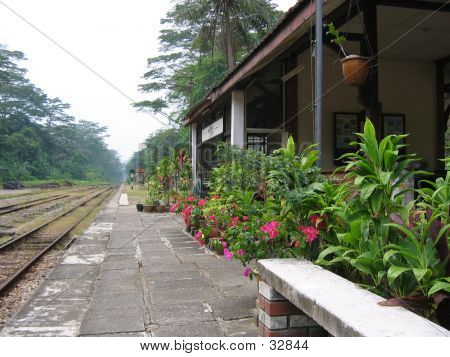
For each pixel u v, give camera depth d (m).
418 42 7.96
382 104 9.05
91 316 3.98
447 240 2.35
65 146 81.12
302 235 3.26
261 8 20.62
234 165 5.97
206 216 6.05
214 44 22.14
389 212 2.53
